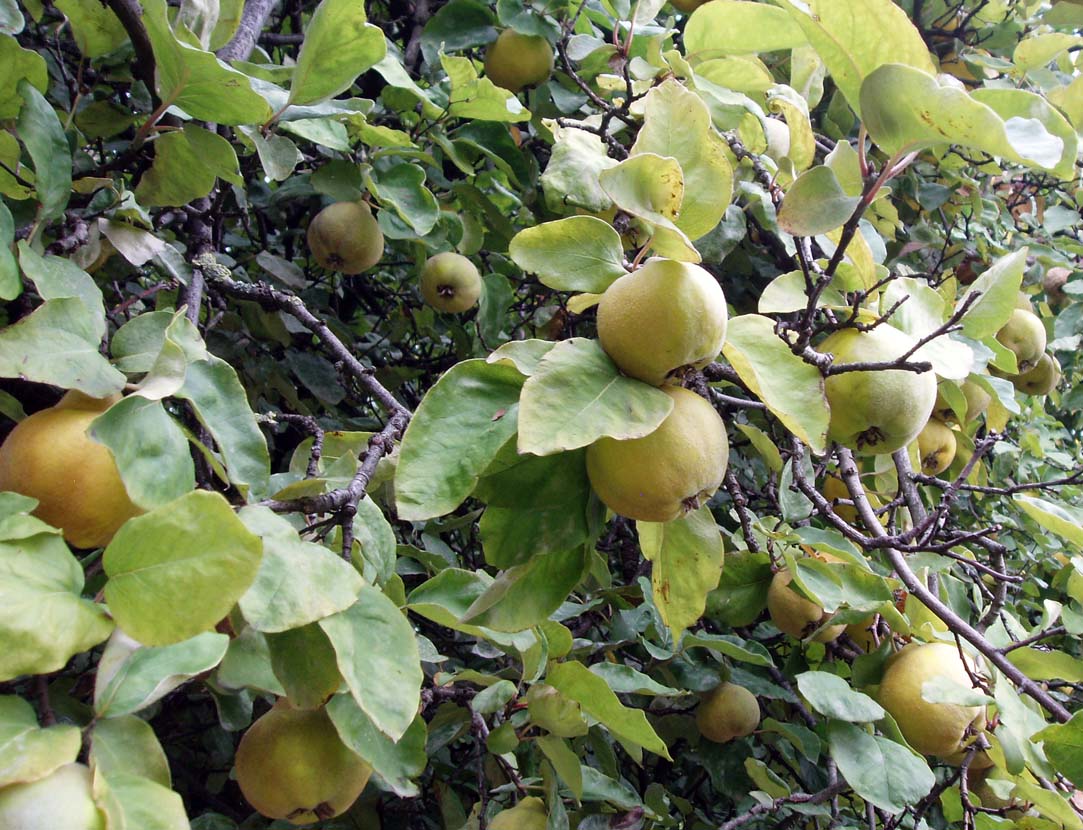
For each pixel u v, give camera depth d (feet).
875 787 2.64
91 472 1.86
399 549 3.10
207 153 2.58
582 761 3.58
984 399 3.51
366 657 1.86
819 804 3.23
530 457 2.02
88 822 1.56
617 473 1.94
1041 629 2.70
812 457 3.60
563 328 4.10
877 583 2.88
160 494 1.82
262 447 2.07
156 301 3.51
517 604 2.08
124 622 1.67
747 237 4.16
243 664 2.01
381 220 3.55
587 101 4.01
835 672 3.56
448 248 3.87
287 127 3.06
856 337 2.31
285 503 1.96
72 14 2.48
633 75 3.37
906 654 2.88
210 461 1.97
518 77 4.02
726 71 3.23
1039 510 2.56
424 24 4.82
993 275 2.54
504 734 2.57
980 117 1.77
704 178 2.05
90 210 2.50
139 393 1.84
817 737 3.32
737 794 3.56
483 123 3.97
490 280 3.96
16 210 2.33
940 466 3.52
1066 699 3.07
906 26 1.86
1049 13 5.16
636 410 1.86
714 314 1.91
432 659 2.52
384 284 5.33
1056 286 5.46
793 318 2.45
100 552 1.94
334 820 3.11
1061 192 5.21
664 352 1.89
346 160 3.57
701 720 3.43
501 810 2.84
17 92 2.23
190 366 2.07
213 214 3.12
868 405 2.27
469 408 1.93
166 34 2.29
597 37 4.05
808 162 2.86
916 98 1.81
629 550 4.06
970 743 2.73
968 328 2.52
